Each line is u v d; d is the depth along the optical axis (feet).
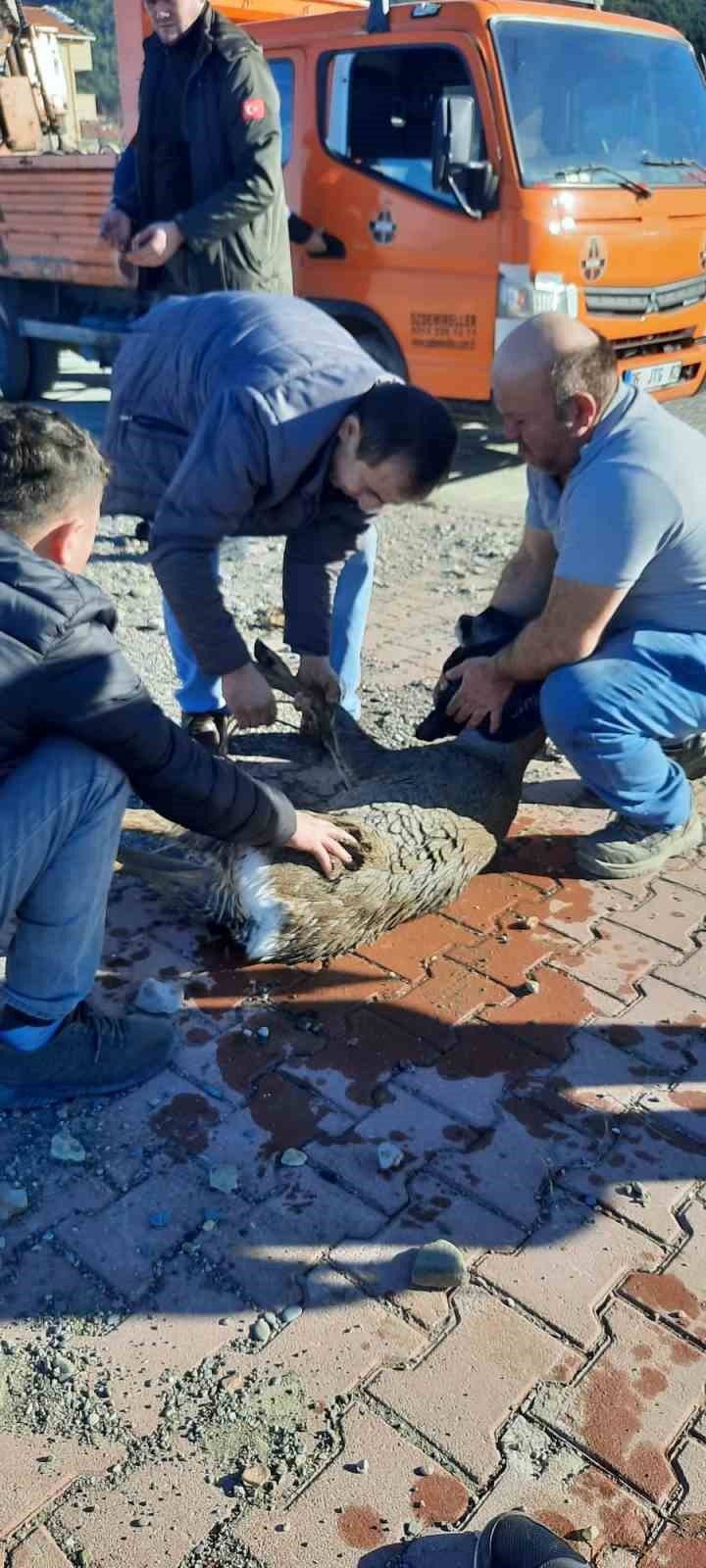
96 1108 8.93
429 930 11.23
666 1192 8.37
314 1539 6.18
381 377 9.87
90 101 145.69
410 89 23.65
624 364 25.20
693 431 10.75
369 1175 8.41
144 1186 8.25
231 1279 7.61
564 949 10.96
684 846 12.23
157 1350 7.14
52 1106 8.95
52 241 28.55
